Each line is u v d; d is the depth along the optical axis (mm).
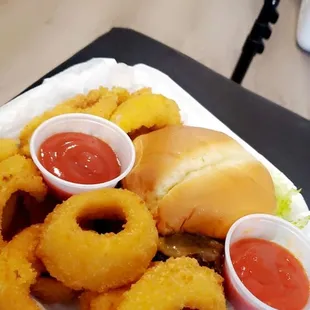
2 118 248
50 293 192
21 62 438
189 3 576
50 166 208
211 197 212
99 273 175
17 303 172
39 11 497
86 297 186
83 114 227
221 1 592
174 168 219
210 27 553
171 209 209
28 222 217
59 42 469
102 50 330
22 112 254
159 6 558
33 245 184
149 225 186
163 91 293
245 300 188
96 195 190
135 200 193
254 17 582
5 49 448
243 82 499
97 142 225
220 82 329
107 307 177
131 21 526
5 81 415
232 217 210
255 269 197
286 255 207
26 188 201
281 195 248
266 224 209
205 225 210
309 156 300
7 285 173
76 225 180
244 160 231
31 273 178
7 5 495
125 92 268
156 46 343
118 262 176
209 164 223
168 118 250
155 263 192
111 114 246
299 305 192
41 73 431
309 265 203
